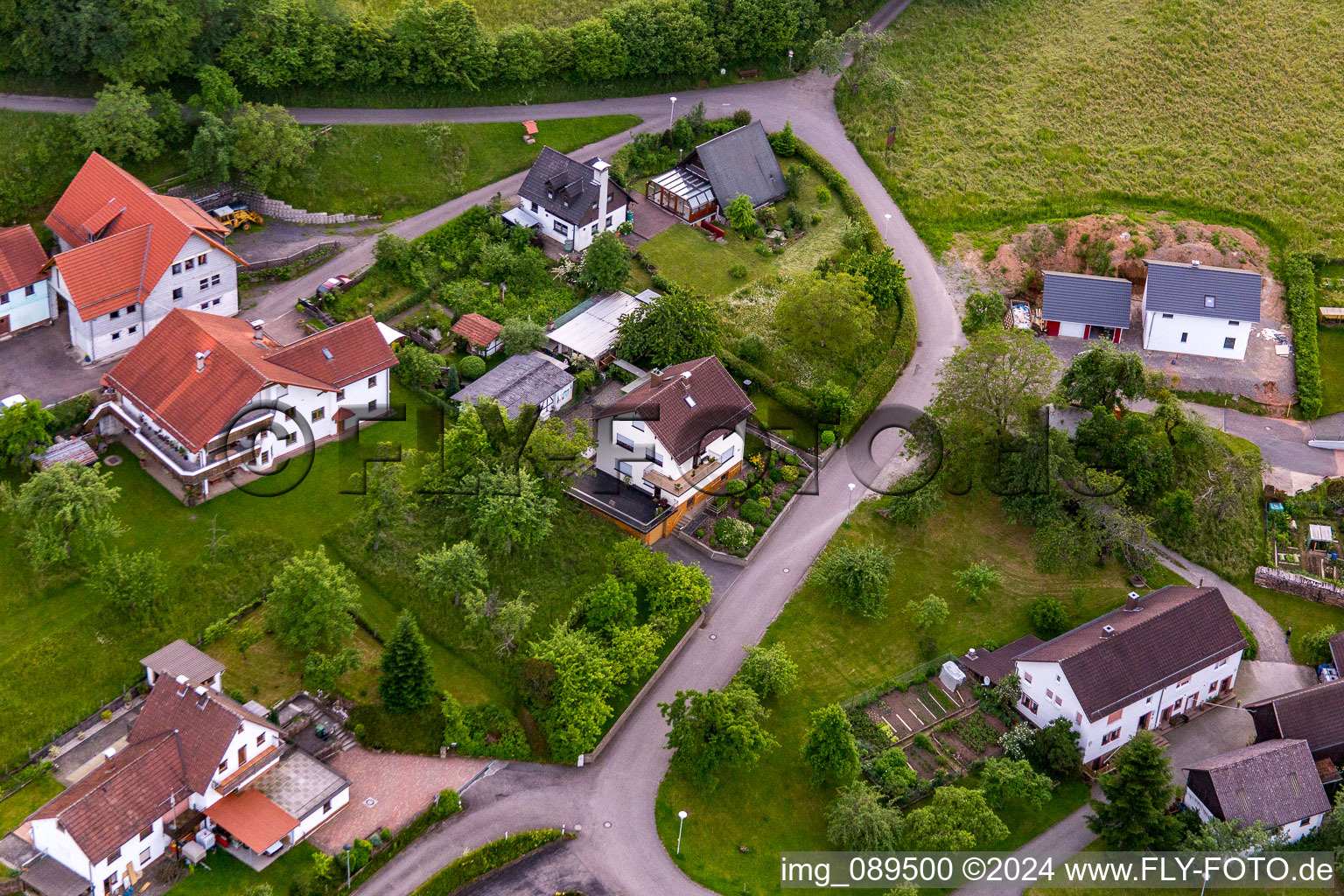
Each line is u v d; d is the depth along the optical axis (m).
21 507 101.88
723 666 109.50
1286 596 123.31
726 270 141.25
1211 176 161.25
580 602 109.06
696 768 99.44
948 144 160.00
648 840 97.56
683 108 159.38
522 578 110.44
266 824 90.75
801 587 116.38
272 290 129.75
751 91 164.50
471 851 94.12
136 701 98.81
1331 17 179.62
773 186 151.00
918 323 141.62
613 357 130.75
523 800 98.75
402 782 97.88
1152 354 143.12
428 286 132.50
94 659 99.56
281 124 134.88
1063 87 168.25
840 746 100.19
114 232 122.94
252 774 93.56
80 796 87.25
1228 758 104.69
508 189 145.25
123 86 131.38
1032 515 121.56
